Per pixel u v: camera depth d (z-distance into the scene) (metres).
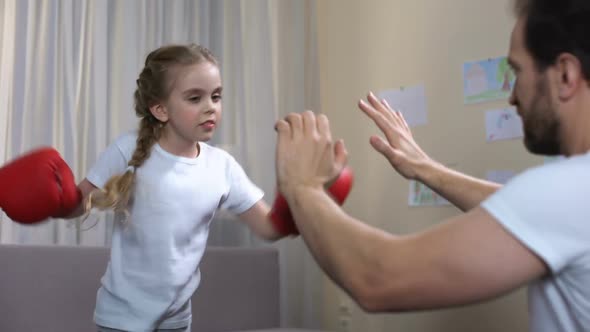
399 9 2.93
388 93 2.94
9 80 2.29
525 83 0.68
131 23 2.60
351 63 3.11
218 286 2.40
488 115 2.55
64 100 2.38
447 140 2.69
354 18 3.12
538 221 0.60
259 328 2.53
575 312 0.63
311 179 0.74
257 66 3.00
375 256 0.64
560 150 0.69
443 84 2.73
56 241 2.32
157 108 1.47
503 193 0.62
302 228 0.71
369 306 0.65
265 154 2.96
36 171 1.31
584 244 0.59
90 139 2.44
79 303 2.03
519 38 0.68
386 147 1.02
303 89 3.09
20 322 1.90
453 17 2.71
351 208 3.04
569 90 0.64
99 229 2.39
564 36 0.63
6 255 1.90
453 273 0.60
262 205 1.61
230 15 3.00
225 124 2.91
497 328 2.46
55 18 2.38
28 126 2.32
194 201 1.48
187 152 1.52
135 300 1.44
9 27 2.31
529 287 0.70
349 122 3.09
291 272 3.00
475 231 0.60
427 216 2.73
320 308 3.03
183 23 2.80
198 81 1.44
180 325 1.53
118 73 2.59
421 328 2.71
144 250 1.45
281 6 3.16
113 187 1.37
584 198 0.60
